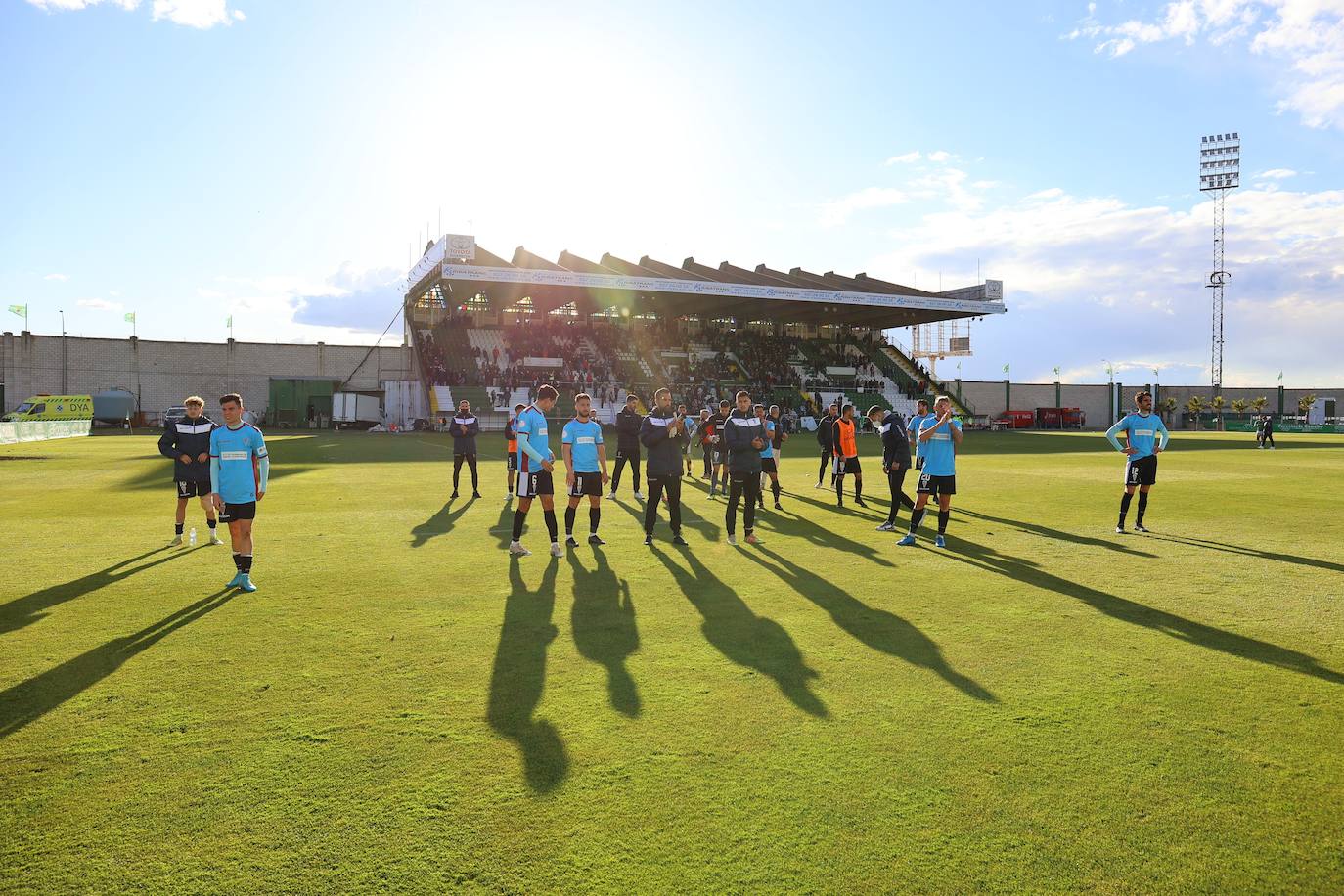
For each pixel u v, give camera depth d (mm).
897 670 4559
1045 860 2654
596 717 3854
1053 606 6062
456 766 3326
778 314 61031
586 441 8680
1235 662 4707
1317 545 8883
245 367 53500
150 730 3686
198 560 7801
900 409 57562
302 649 4934
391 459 22594
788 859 2662
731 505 8906
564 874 2582
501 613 5828
